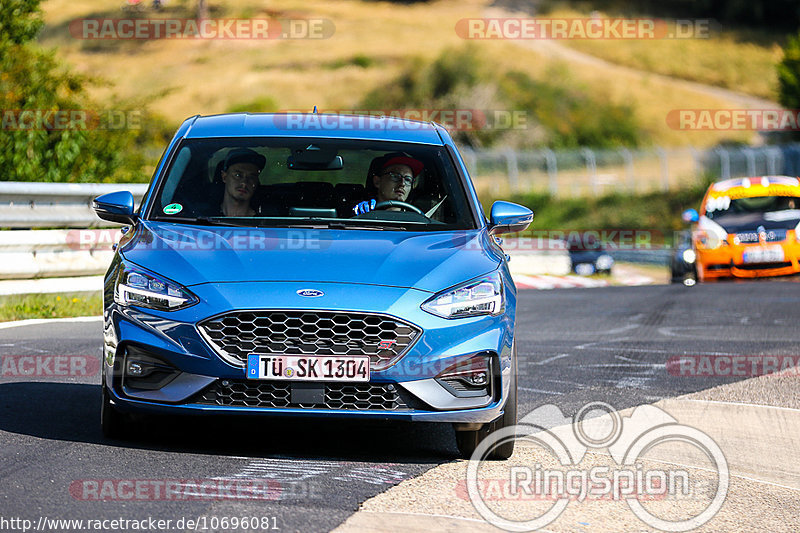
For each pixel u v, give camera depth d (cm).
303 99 18688
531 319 3838
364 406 1584
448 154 2019
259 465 1561
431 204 1905
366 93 18812
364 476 1529
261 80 19425
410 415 1580
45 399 1994
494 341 1638
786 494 1561
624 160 13762
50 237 3628
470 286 1652
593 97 19075
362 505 1373
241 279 1593
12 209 3572
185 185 1878
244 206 1844
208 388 1565
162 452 1612
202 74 19862
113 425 1675
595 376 2548
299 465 1576
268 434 1797
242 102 18362
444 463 1650
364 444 1764
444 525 1309
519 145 16800
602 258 7638
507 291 1717
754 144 17662
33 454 1565
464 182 1966
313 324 1563
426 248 1723
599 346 3102
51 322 3166
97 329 3020
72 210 3847
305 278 1600
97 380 2225
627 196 12775
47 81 5188
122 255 1691
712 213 5569
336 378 1557
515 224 1933
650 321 3775
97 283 3838
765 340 3259
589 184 13162
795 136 17162
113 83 5472
